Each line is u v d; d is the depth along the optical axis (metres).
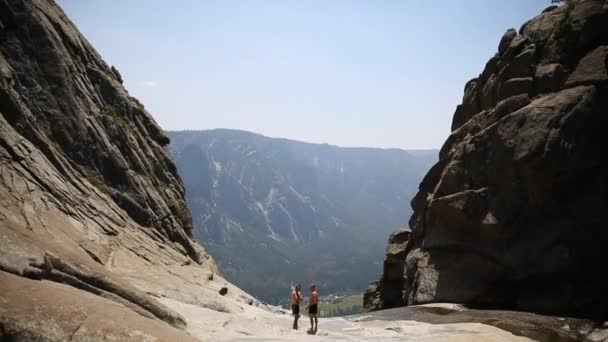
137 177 44.03
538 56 42.16
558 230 34.59
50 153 33.59
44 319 12.06
